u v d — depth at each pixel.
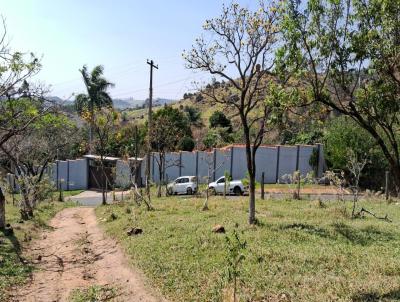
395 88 7.39
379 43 7.29
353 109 7.77
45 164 28.77
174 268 11.27
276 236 13.77
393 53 7.13
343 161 37.62
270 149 44.06
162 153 40.03
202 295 9.20
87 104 51.69
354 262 10.57
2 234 17.02
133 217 20.50
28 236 17.91
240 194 36.28
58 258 14.92
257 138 16.11
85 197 43.22
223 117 59.81
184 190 38.00
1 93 15.27
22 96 16.62
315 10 7.84
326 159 41.72
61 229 21.56
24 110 17.08
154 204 25.86
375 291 8.26
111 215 22.00
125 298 10.14
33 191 26.16
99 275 12.51
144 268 11.84
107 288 11.02
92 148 49.81
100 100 52.19
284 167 44.06
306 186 36.66
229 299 8.55
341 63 7.74
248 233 14.26
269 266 10.45
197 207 23.30
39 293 11.05
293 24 8.05
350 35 7.67
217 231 14.76
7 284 11.45
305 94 8.27
